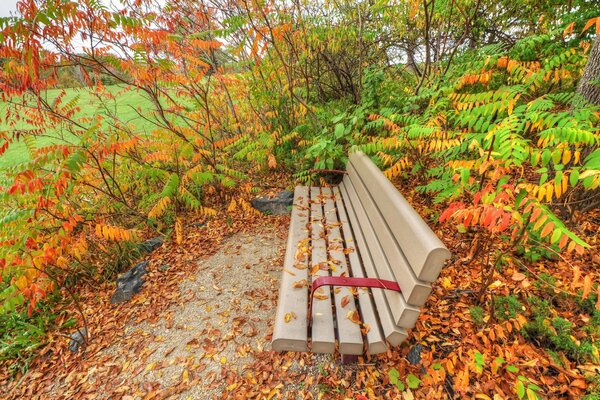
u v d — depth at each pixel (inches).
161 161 162.6
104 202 151.7
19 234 99.3
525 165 119.3
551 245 82.9
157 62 126.1
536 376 58.4
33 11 85.0
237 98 199.5
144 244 137.7
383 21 205.9
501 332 63.2
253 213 157.9
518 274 68.7
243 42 134.5
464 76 112.0
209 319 97.0
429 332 72.2
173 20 155.6
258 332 89.5
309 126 185.6
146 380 80.1
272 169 191.3
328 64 238.1
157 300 108.3
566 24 128.6
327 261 84.9
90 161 132.8
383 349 59.1
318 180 159.8
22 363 92.8
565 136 58.8
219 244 136.9
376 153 143.9
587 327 65.0
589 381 55.4
